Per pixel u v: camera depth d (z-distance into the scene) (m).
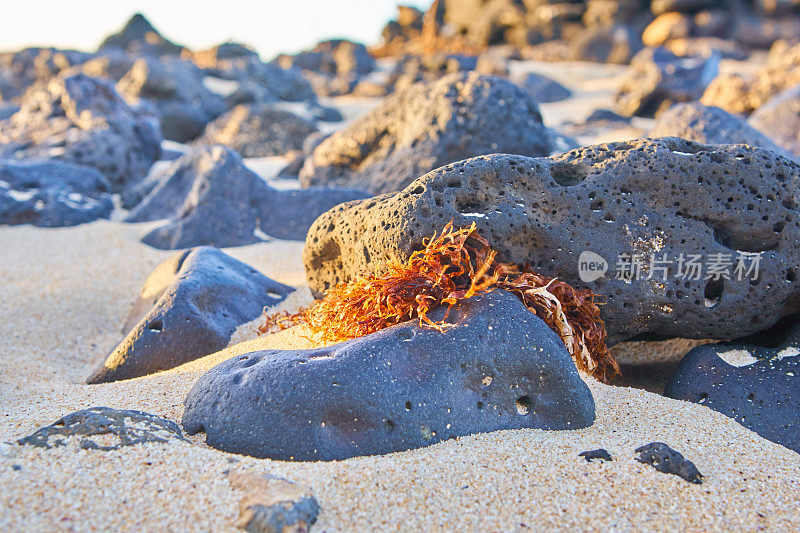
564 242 3.82
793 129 11.32
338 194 7.74
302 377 3.02
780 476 2.93
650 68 20.06
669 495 2.67
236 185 7.89
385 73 34.75
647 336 4.31
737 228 3.89
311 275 4.78
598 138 14.06
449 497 2.57
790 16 29.81
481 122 7.39
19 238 7.85
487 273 3.65
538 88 24.03
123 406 3.44
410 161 7.56
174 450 2.76
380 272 3.88
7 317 5.50
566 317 3.66
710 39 29.22
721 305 3.86
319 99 28.09
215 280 5.06
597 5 32.12
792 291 3.92
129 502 2.39
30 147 11.35
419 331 3.25
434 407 3.04
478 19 37.03
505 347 3.19
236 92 22.77
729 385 3.73
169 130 19.41
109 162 11.05
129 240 7.75
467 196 3.82
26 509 2.30
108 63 23.30
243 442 2.96
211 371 3.37
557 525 2.46
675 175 3.87
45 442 2.72
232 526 2.29
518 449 2.95
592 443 3.03
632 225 3.84
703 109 7.57
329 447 2.90
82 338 5.37
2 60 31.58
